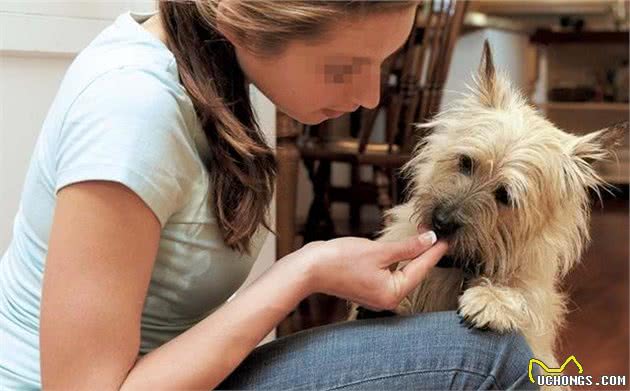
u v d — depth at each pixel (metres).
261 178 1.01
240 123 0.99
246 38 0.92
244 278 1.07
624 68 5.73
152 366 0.86
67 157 0.84
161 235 0.92
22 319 0.96
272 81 0.97
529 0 5.86
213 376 0.88
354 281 0.96
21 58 1.48
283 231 2.27
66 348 0.82
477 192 1.30
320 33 0.89
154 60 0.91
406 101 2.96
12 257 1.01
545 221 1.32
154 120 0.86
